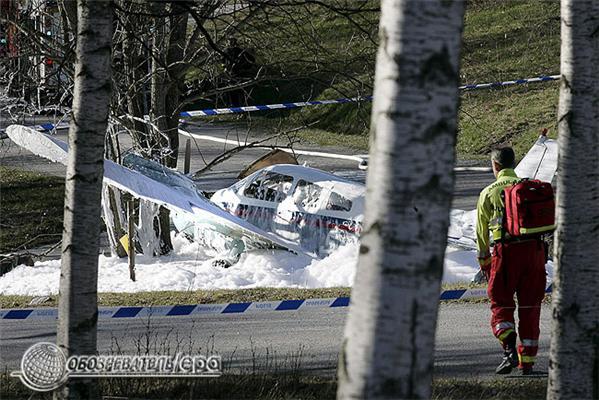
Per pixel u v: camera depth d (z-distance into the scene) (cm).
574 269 1675
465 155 7075
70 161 1761
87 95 1745
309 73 3856
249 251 4041
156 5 3703
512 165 2286
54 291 3603
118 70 4209
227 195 4259
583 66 1653
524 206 2200
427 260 1027
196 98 4366
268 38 4112
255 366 2317
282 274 3784
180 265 4100
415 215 1024
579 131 1661
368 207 1043
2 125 4553
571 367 1683
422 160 1026
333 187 4006
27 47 4031
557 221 1700
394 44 1033
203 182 6103
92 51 1741
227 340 2645
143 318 2912
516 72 7994
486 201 2256
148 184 3619
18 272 4000
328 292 3192
